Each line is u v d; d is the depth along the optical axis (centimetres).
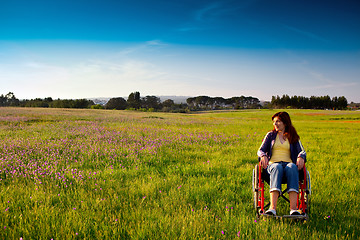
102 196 502
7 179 614
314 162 855
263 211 412
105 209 448
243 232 372
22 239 334
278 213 439
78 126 1977
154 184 573
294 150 447
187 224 388
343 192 544
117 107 12075
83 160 813
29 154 898
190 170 721
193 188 554
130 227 376
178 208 455
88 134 1456
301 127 2614
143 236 353
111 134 1450
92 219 406
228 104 17088
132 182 606
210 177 648
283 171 417
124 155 928
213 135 1608
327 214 435
